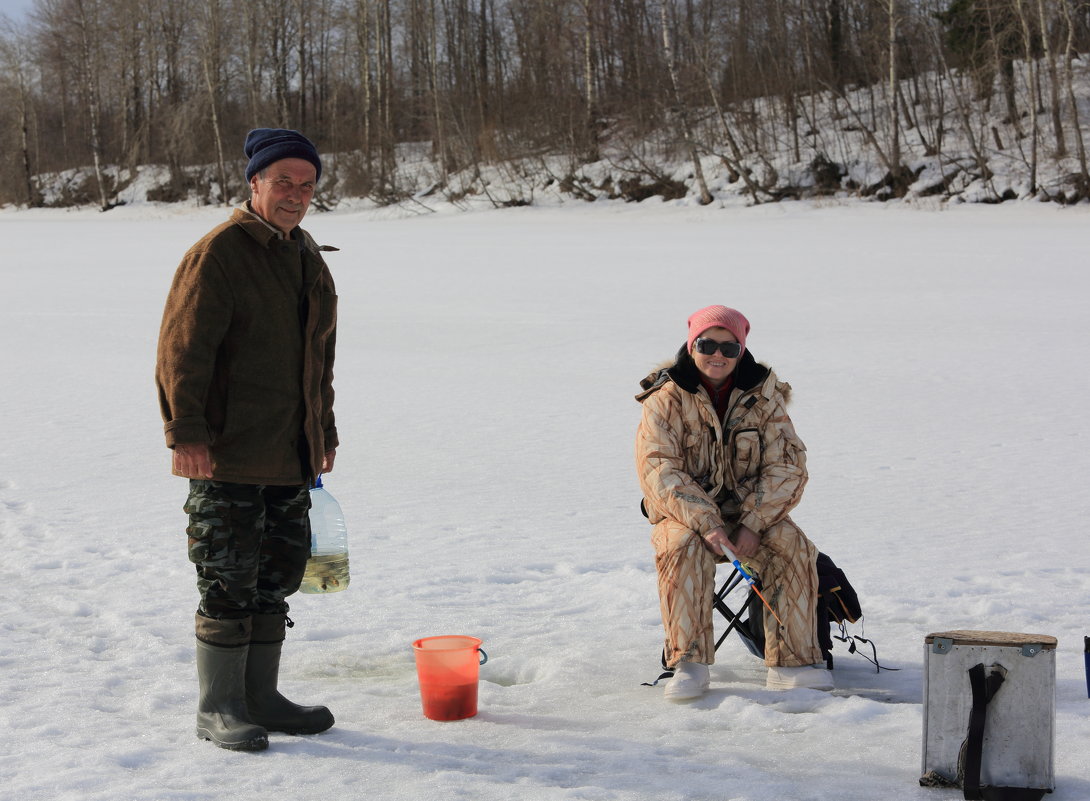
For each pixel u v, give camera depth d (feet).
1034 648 10.62
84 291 85.40
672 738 12.42
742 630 15.34
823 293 74.28
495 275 91.09
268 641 12.81
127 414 38.96
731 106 191.52
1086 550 21.26
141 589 19.10
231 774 11.23
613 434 34.99
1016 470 28.91
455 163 213.66
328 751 12.01
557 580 19.93
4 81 253.03
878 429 34.88
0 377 47.60
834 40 198.18
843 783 10.96
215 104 227.81
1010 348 51.06
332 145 242.17
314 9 253.85
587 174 189.98
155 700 13.65
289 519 13.03
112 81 263.90
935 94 188.55
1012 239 106.52
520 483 28.53
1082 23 184.34
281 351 12.50
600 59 215.92
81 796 10.52
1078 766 11.41
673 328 61.05
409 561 21.13
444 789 10.73
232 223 12.46
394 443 33.94
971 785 10.57
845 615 14.92
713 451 15.05
